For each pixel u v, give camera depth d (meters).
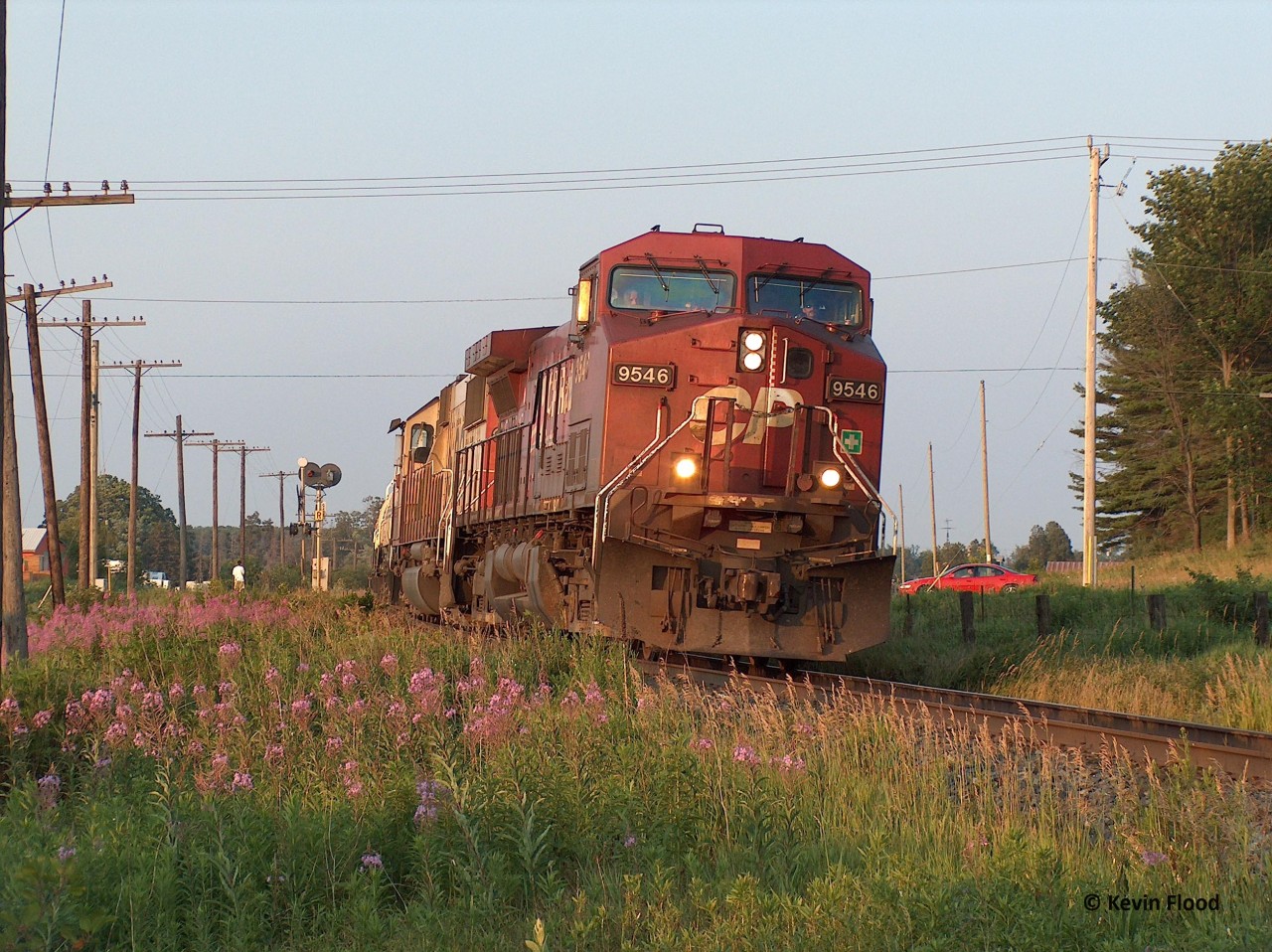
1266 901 10.63
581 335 28.03
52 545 63.09
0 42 22.23
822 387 26.02
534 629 25.66
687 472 25.23
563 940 10.44
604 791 13.79
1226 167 96.44
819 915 9.99
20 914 9.80
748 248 26.89
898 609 47.53
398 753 16.53
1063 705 21.34
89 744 18.53
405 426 53.66
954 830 12.93
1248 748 17.16
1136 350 108.81
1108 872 11.49
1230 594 38.34
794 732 17.30
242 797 14.53
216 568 128.38
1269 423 92.25
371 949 10.62
